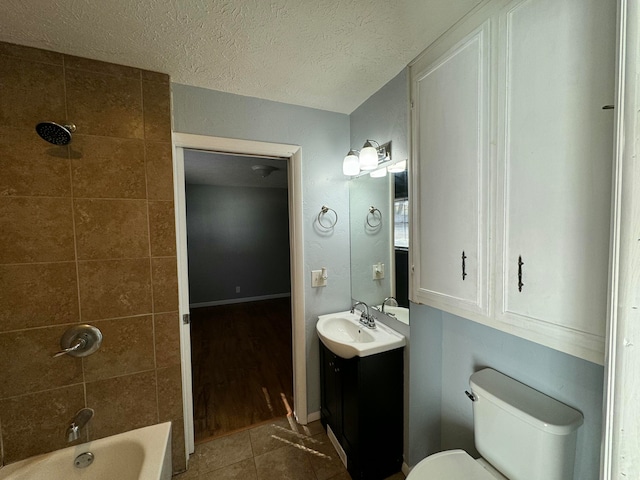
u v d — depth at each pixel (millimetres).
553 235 752
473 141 978
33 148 1202
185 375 1624
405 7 986
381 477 1493
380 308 1743
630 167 461
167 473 1369
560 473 905
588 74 667
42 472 1235
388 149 1556
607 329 509
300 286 1879
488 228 933
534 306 806
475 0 943
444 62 1102
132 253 1375
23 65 1177
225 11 993
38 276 1232
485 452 1110
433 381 1536
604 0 633
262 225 5312
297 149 1816
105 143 1311
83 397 1324
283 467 1579
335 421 1703
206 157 3037
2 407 1213
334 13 1013
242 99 1659
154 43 1174
